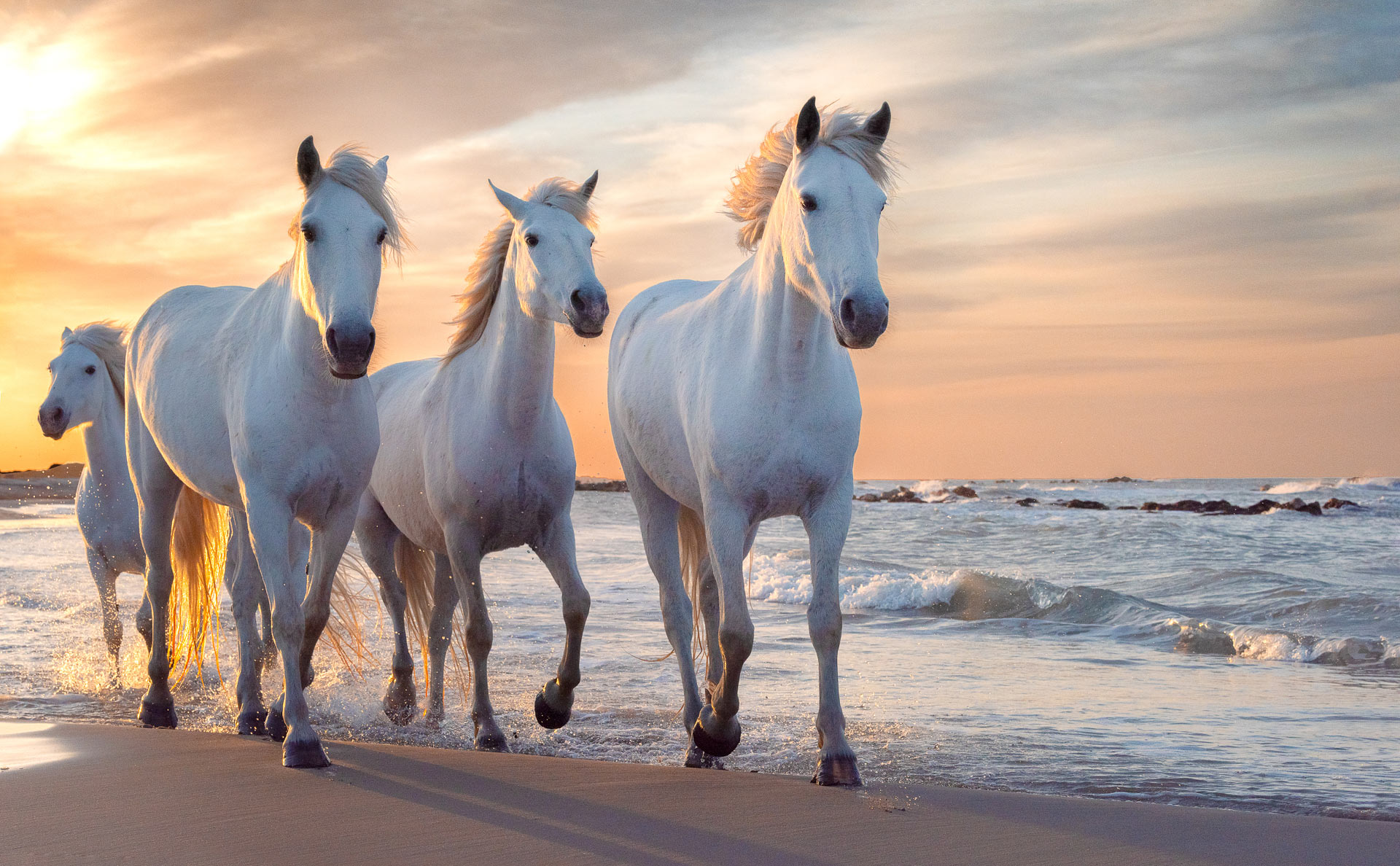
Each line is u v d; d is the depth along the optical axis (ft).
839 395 12.26
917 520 86.53
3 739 14.05
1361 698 19.16
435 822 9.89
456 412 16.02
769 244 12.21
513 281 15.51
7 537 64.90
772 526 83.35
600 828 9.73
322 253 12.67
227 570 18.74
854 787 11.51
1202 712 17.84
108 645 21.61
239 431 13.67
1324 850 9.29
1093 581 43.11
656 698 19.43
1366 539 60.44
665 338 14.71
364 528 18.90
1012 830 9.78
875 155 11.52
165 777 11.72
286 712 12.66
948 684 20.75
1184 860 8.97
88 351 21.99
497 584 41.47
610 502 158.40
